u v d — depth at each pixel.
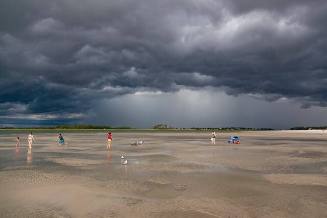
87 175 20.52
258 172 21.70
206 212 12.48
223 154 34.28
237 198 14.56
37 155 33.59
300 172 21.80
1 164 26.16
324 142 59.25
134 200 14.21
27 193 15.45
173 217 11.91
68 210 12.80
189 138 78.56
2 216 12.02
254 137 86.75
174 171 22.11
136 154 34.47
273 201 14.05
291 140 68.06
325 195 15.10
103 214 12.27
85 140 67.44
